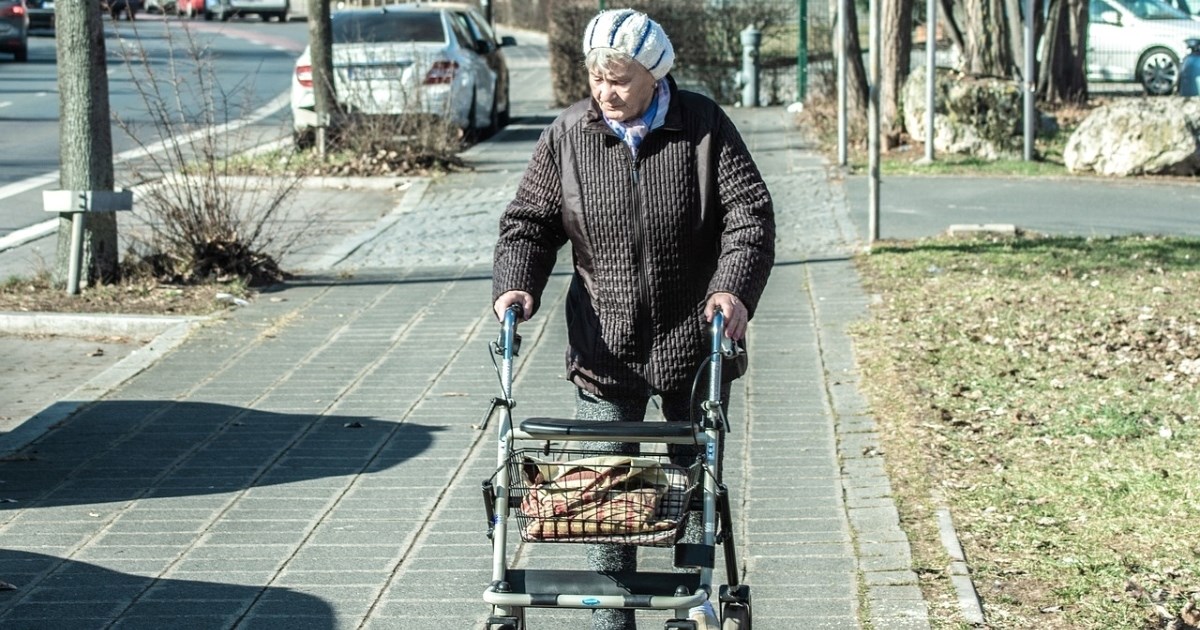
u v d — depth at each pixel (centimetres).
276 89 5344
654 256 762
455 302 1948
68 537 1077
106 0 2086
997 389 1416
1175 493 1095
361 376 1568
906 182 2962
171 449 1303
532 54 7938
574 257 793
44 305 1914
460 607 943
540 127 4262
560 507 690
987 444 1248
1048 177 3022
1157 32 5253
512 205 788
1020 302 1786
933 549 1006
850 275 2034
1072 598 908
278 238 2430
